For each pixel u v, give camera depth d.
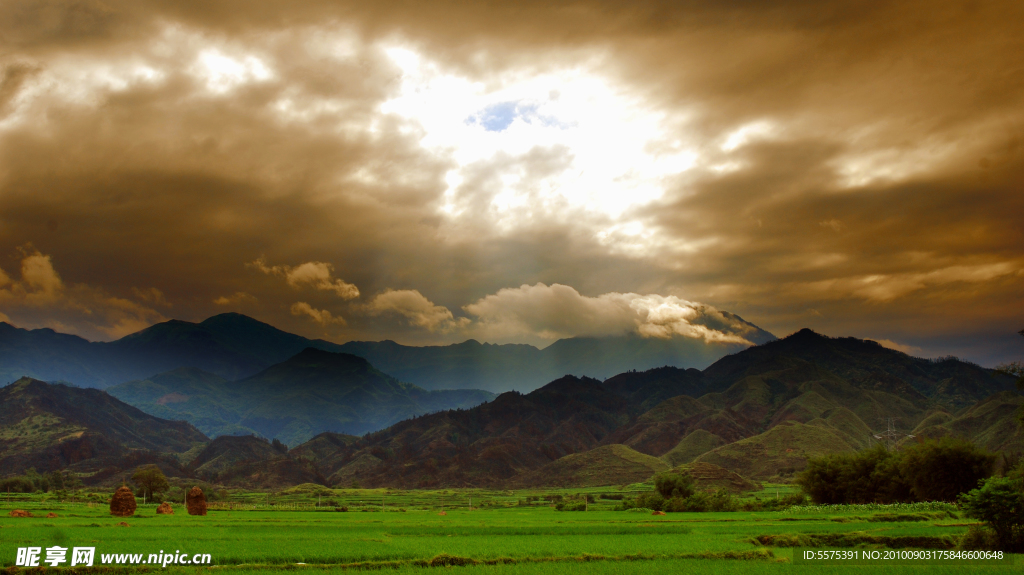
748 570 58.22
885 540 76.31
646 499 175.12
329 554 64.62
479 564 63.34
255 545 70.31
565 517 133.25
